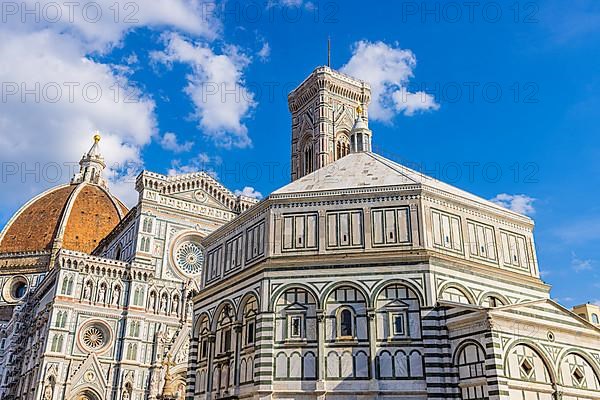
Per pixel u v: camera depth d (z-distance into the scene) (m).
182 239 126.62
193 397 61.62
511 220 60.41
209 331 61.47
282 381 49.75
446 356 48.19
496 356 44.75
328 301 51.88
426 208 54.56
